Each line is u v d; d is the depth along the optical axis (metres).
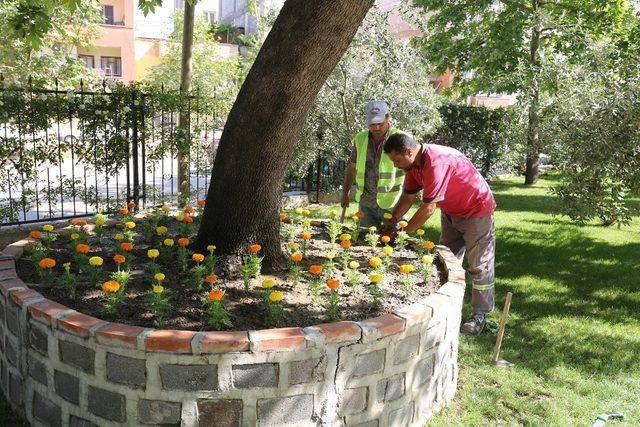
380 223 5.51
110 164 7.36
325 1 3.32
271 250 3.98
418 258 4.48
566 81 7.89
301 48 3.43
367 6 3.39
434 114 10.45
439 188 4.06
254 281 3.71
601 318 5.29
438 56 13.55
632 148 5.92
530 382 3.90
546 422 3.40
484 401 3.64
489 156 15.27
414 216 4.12
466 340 4.55
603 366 4.23
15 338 3.16
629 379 4.03
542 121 8.75
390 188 5.20
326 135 9.68
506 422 3.42
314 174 10.30
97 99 7.14
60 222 7.19
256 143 3.70
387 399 3.04
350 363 2.83
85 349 2.73
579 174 6.34
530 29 13.45
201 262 3.85
